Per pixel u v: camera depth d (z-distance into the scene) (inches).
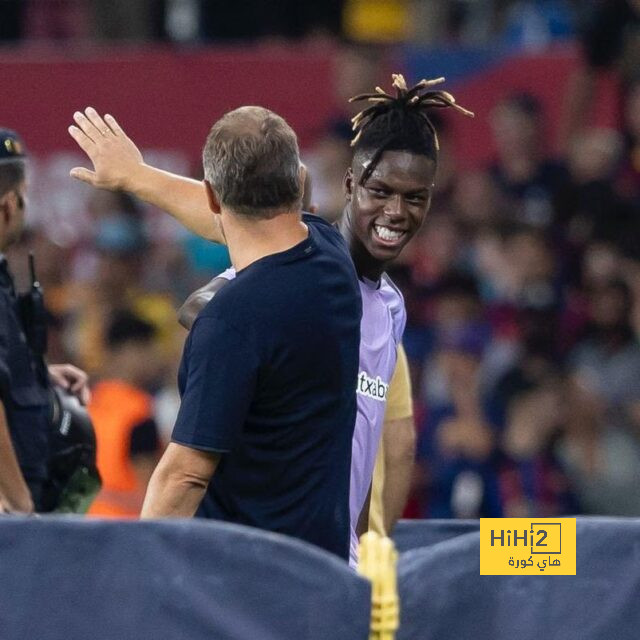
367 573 498.3
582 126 1401.3
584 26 1450.5
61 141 1395.2
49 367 719.1
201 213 649.0
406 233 625.3
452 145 1401.3
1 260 657.0
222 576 486.6
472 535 519.8
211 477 555.2
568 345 1301.7
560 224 1363.2
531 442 1203.9
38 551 490.6
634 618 519.8
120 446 1105.4
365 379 626.5
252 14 1557.6
